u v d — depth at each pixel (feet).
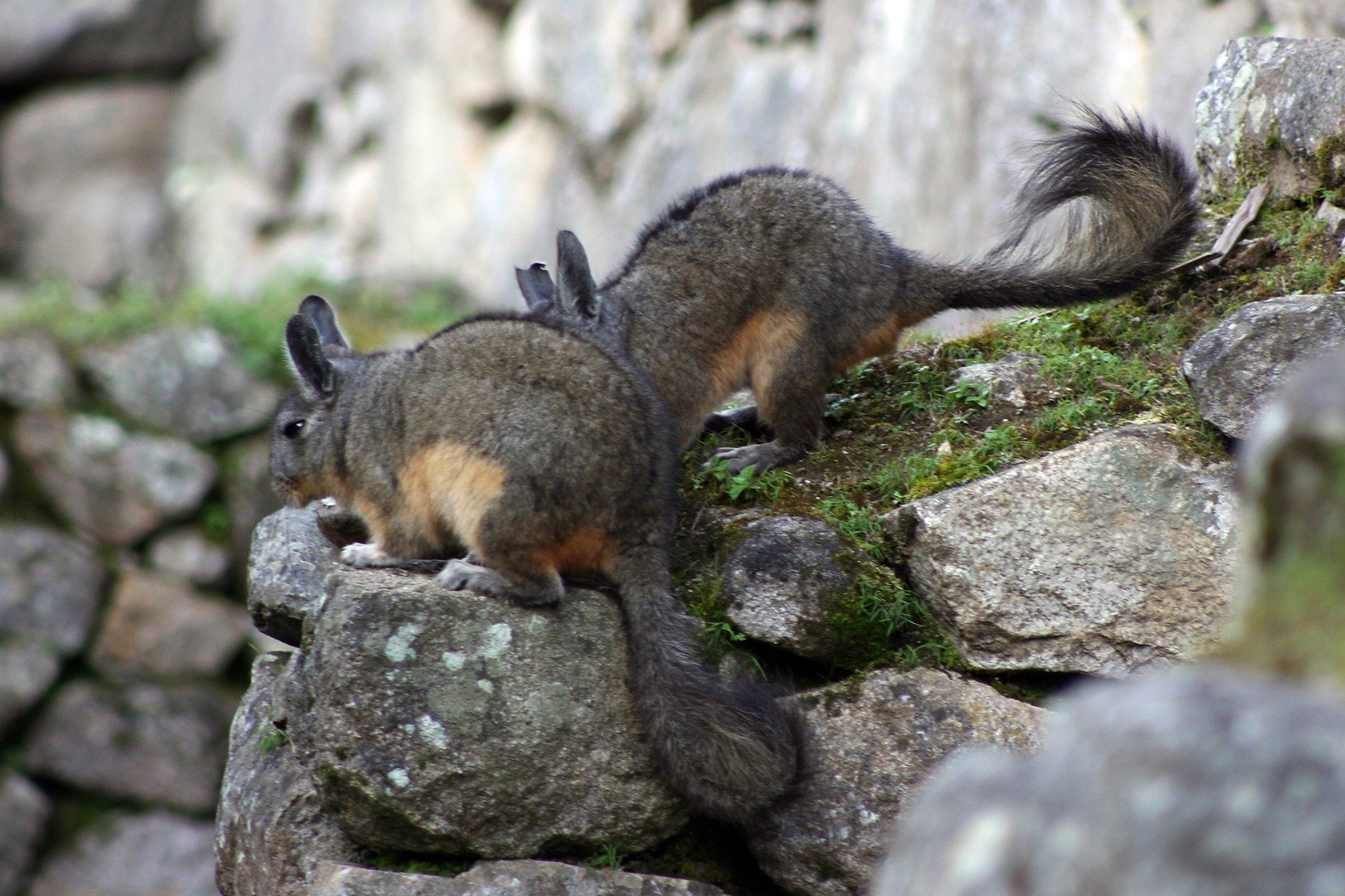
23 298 142.72
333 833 35.99
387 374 39.47
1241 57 50.14
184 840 89.76
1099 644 34.35
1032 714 33.78
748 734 33.19
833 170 88.58
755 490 39.86
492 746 33.55
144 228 160.45
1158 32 66.85
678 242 44.39
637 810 34.19
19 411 93.35
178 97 166.81
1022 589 34.55
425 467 37.32
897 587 35.78
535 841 33.86
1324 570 15.61
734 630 35.99
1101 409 39.06
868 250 43.24
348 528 43.11
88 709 90.22
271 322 100.58
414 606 34.22
